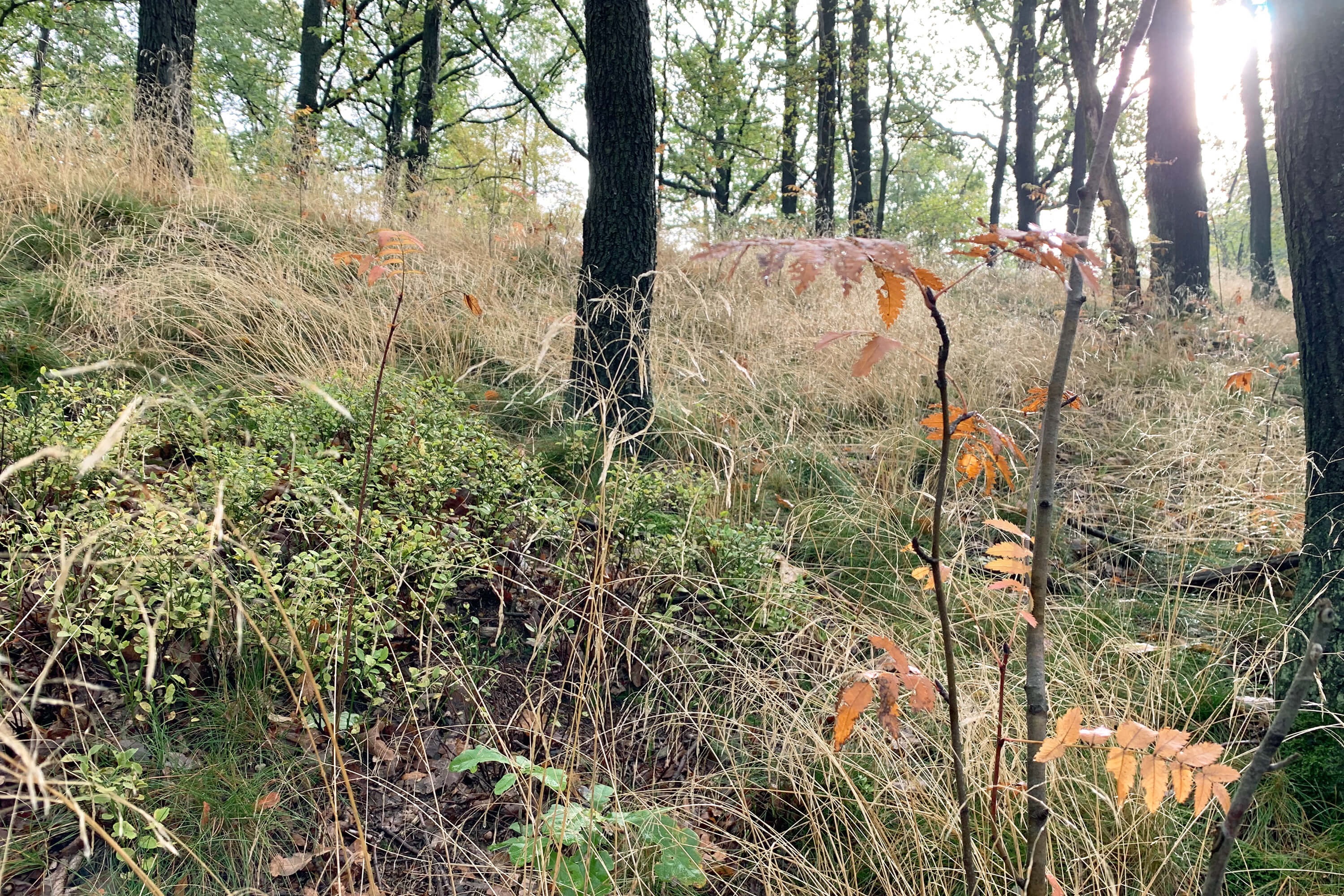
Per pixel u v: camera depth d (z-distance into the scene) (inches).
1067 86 561.9
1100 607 124.6
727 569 119.7
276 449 124.3
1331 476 97.7
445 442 127.9
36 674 85.1
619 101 166.7
